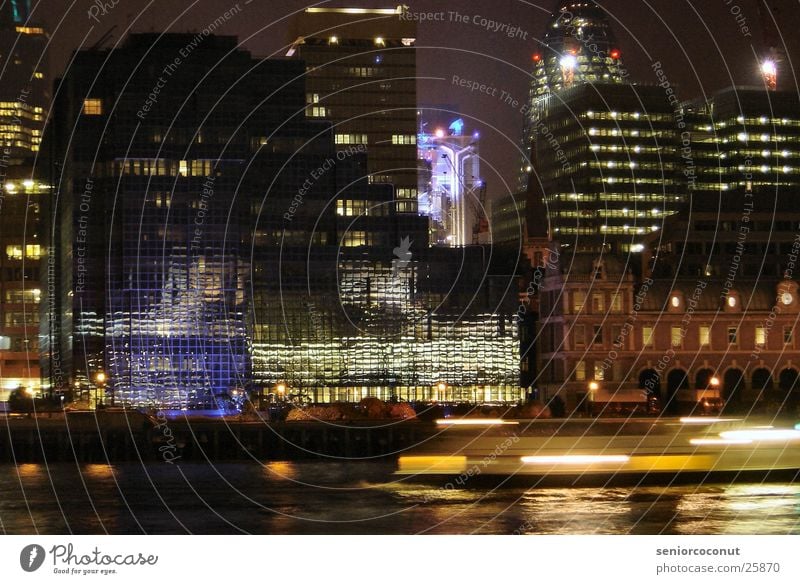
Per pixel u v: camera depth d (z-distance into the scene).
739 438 145.25
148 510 140.75
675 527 119.44
